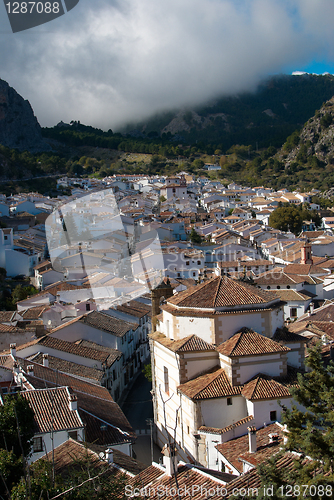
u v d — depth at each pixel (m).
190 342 37.44
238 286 40.06
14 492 18.81
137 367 69.62
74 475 21.69
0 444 22.89
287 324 72.38
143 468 28.86
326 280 92.75
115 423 35.66
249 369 35.38
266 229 168.75
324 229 194.75
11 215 155.88
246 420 33.38
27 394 34.16
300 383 25.56
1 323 65.38
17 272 117.12
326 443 22.27
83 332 57.38
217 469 32.16
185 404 36.34
